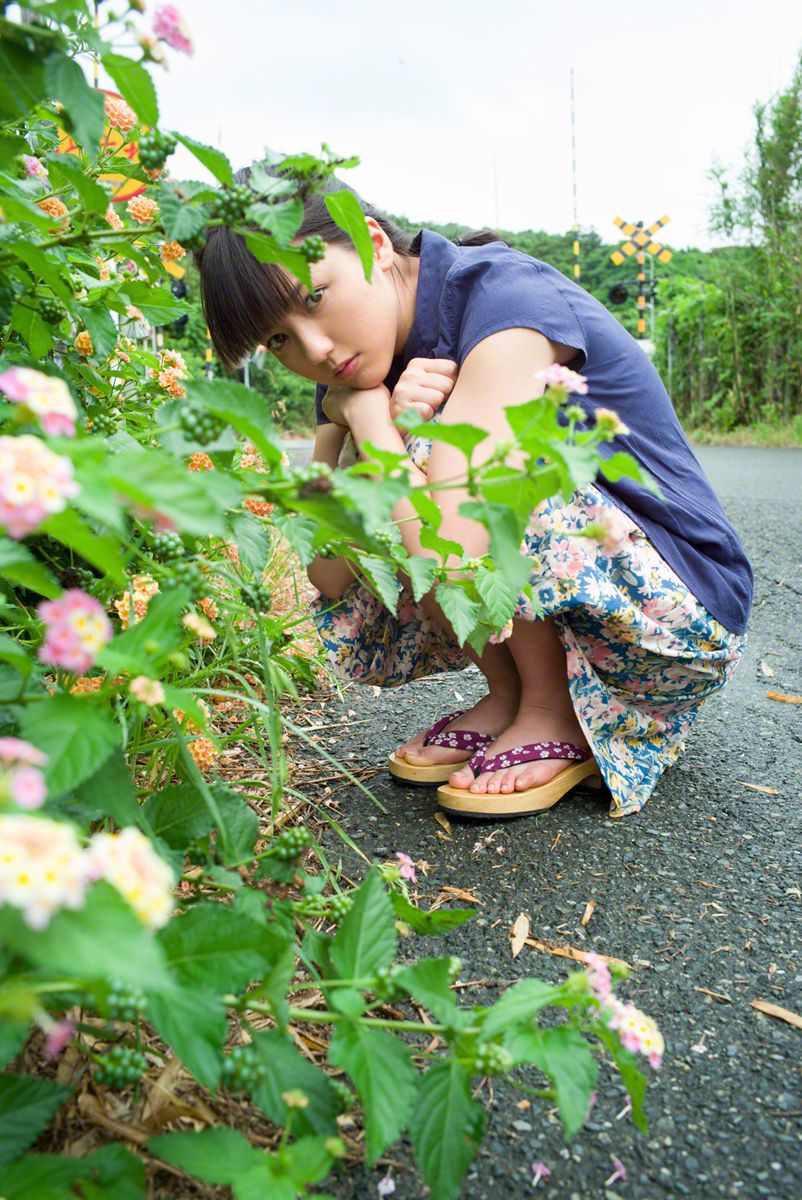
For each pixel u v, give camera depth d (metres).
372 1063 0.65
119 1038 0.72
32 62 0.68
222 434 0.79
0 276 0.90
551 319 1.27
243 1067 0.64
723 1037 0.89
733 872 1.20
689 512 1.38
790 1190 0.72
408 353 1.41
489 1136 0.77
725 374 10.80
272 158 0.82
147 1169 0.69
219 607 1.11
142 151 0.77
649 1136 0.77
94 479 0.52
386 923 0.74
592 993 0.69
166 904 0.50
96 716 0.61
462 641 0.92
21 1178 0.55
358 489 0.68
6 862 0.43
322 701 1.90
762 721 1.80
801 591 2.98
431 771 1.45
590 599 1.23
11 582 0.99
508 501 0.75
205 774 1.26
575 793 1.45
